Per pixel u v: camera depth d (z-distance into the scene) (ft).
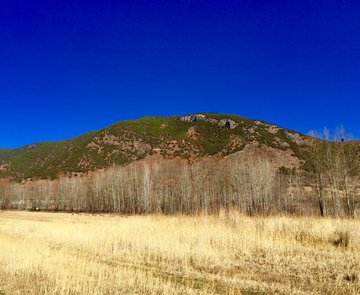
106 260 38.73
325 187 143.43
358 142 97.55
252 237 48.32
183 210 173.47
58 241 53.98
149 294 24.02
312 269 31.91
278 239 46.34
